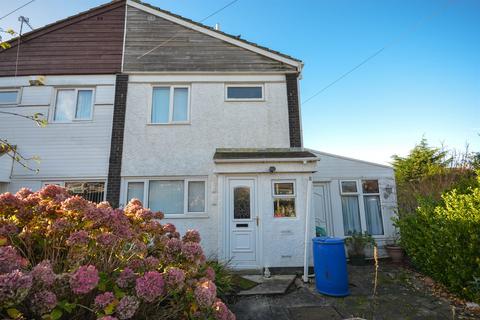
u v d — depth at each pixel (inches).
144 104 336.2
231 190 284.5
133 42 357.4
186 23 366.9
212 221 302.5
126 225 112.3
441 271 220.1
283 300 200.4
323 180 351.6
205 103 338.3
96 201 315.6
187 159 321.1
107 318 68.1
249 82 350.3
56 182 316.2
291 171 278.8
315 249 223.8
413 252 258.5
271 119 337.4
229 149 325.7
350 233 341.1
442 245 214.2
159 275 88.6
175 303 105.1
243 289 216.7
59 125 327.0
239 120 335.6
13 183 312.5
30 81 324.8
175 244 116.9
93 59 348.2
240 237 273.9
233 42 361.4
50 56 347.9
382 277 252.1
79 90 342.6
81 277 73.9
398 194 374.0
